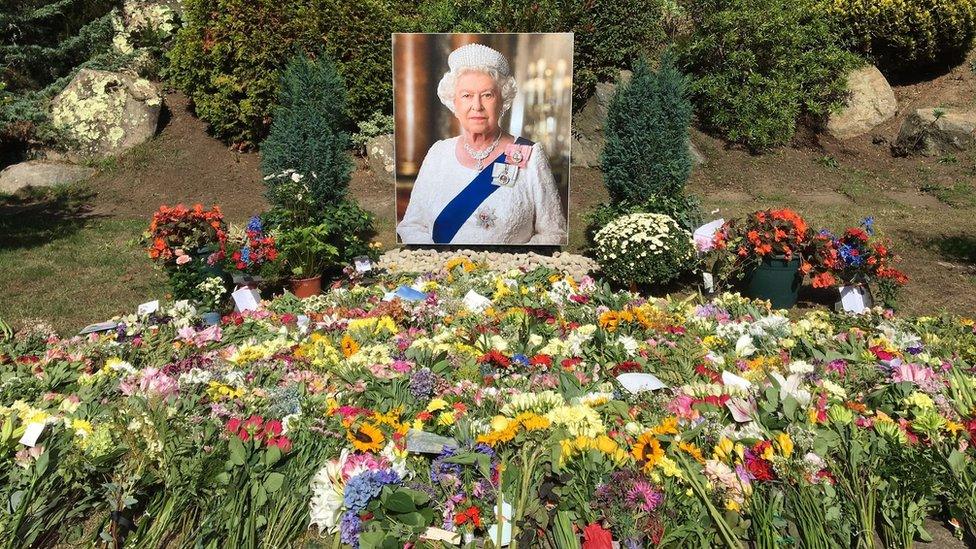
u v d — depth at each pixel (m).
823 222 8.63
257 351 3.94
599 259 6.47
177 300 5.80
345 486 2.68
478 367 3.62
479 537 2.60
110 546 2.60
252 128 10.86
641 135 7.13
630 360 3.84
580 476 2.63
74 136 10.95
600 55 10.56
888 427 2.97
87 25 12.67
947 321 4.79
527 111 7.24
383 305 4.80
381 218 9.06
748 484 2.67
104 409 3.20
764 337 4.17
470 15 10.80
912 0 11.55
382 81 10.76
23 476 2.74
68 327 5.73
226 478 2.69
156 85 12.45
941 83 12.11
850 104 11.54
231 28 10.45
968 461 2.82
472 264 6.42
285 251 6.10
